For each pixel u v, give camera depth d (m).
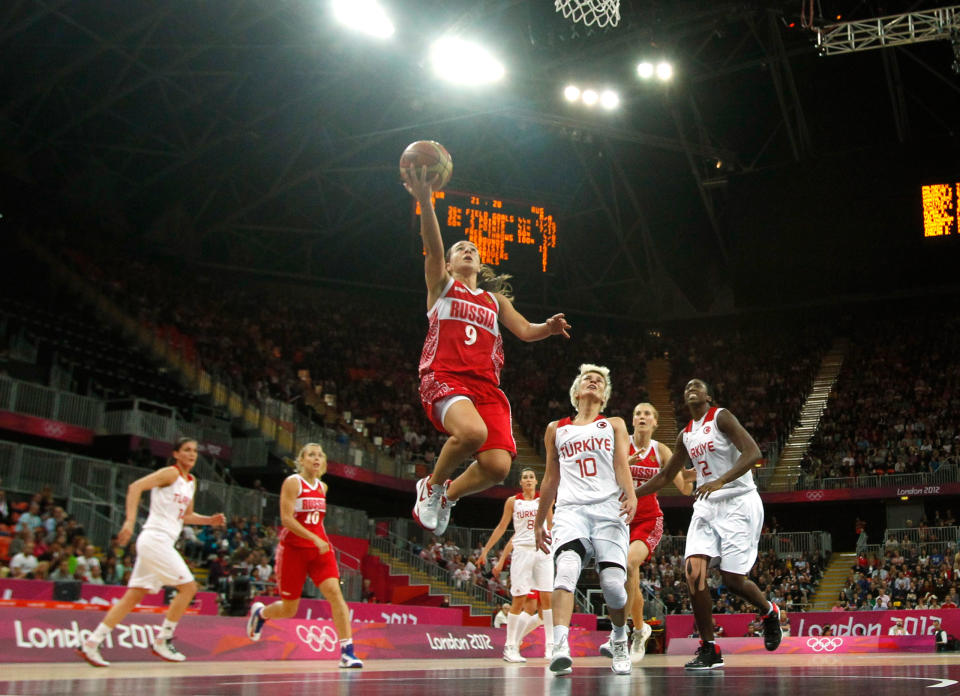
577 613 18.67
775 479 31.00
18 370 22.81
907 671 5.43
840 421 33.09
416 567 23.92
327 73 30.23
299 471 8.41
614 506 5.94
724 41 32.25
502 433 5.27
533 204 35.50
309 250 37.16
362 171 36.22
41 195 29.69
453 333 5.25
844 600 24.44
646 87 32.50
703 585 6.71
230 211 34.41
